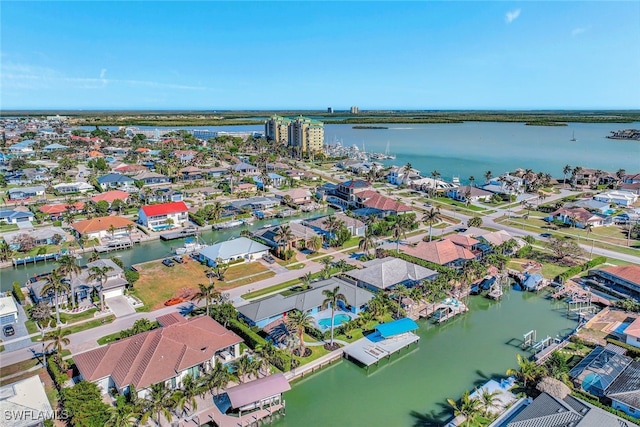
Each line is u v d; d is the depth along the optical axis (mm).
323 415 62625
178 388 64938
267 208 176250
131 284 99750
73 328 82188
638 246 132500
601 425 53281
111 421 54250
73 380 66312
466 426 58250
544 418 55031
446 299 95125
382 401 65750
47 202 174875
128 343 68688
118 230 139875
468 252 117688
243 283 103938
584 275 110625
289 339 73500
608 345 75938
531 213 173625
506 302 100250
